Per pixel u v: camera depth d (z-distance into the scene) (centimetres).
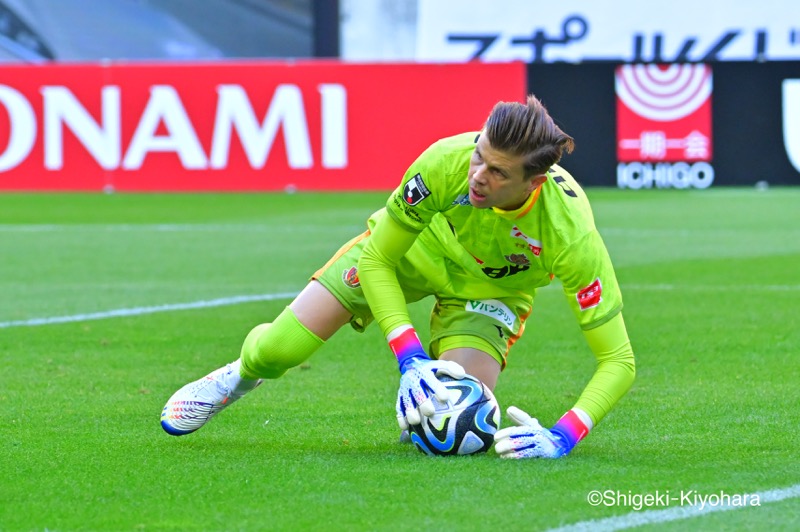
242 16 7656
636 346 2272
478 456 1382
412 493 1231
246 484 1279
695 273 3359
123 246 3997
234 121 6025
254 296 2941
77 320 2577
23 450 1448
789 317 2595
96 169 6059
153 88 6009
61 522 1150
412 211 1355
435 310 1523
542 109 1235
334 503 1201
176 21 7606
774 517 1152
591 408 1359
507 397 1834
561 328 2497
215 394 1464
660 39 7356
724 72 6031
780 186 6084
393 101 6009
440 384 1354
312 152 6038
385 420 1644
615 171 6100
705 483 1273
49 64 5991
